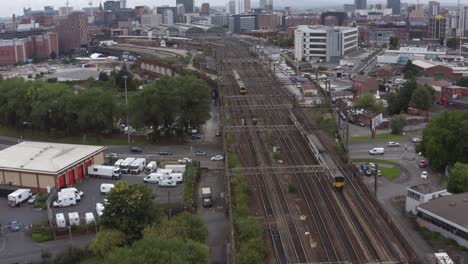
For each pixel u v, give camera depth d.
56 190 101.69
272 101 155.38
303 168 101.50
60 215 86.88
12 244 81.75
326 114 141.12
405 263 65.44
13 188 105.50
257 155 112.75
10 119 155.88
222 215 89.81
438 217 79.25
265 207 86.25
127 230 75.88
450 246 74.88
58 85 155.88
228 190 88.62
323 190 93.69
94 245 73.31
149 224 76.88
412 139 133.88
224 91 170.12
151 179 107.81
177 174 106.25
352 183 97.06
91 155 115.19
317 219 81.25
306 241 73.81
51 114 146.25
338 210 84.56
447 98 175.50
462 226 74.94
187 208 91.06
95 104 139.62
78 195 98.94
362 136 138.12
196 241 70.06
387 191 98.75
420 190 88.06
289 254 69.75
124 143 139.25
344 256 68.56
